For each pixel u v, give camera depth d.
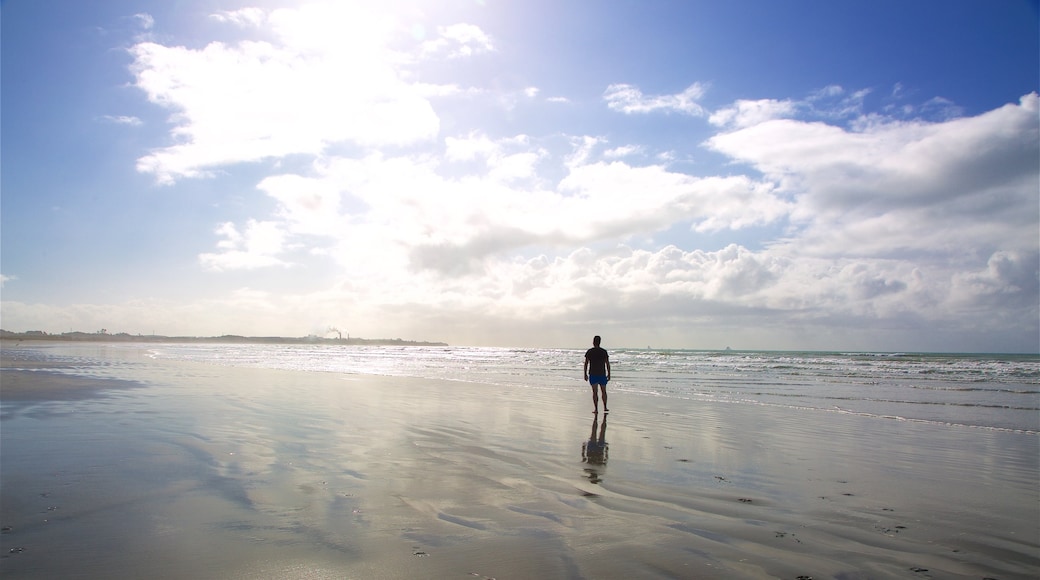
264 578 3.39
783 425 10.80
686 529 4.51
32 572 3.42
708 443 8.71
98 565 3.55
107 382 18.94
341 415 11.16
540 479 6.17
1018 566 3.86
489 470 6.54
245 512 4.71
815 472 6.80
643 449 8.11
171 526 4.32
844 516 5.00
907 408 13.79
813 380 23.16
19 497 5.08
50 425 9.41
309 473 6.16
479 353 81.00
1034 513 5.16
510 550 3.93
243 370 28.69
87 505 4.86
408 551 3.88
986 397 16.48
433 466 6.67
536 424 10.48
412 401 14.18
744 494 5.71
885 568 3.79
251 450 7.37
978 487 6.14
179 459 6.76
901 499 5.61
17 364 31.19
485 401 14.48
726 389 19.12
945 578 3.63
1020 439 9.41
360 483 5.78
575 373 28.86
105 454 7.02
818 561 3.88
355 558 3.73
